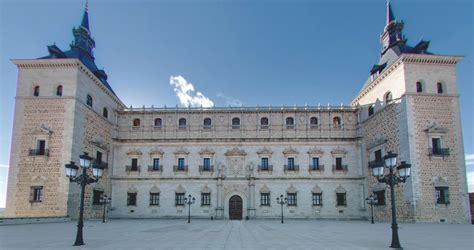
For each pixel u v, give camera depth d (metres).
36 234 23.05
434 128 40.06
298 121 53.78
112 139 52.97
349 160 52.19
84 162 18.59
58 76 43.06
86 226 32.75
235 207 51.28
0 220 30.58
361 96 53.00
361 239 20.75
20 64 43.34
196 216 50.88
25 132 41.88
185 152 52.75
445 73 42.09
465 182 39.50
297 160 52.31
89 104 46.41
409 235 23.47
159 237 21.69
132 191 52.00
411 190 39.06
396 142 42.72
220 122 54.00
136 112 54.72
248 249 15.94
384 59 50.56
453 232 25.97
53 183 40.34
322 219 50.16
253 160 52.44
